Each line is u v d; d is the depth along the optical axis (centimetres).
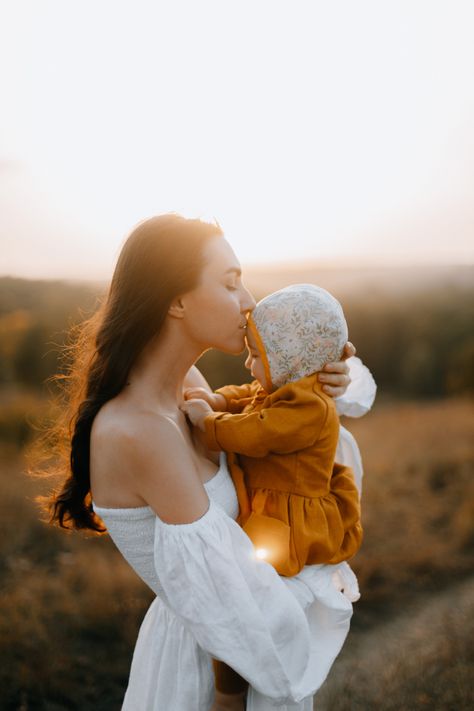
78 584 414
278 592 127
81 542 483
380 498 600
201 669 141
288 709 149
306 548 142
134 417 130
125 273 138
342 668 332
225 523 128
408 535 509
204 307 137
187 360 146
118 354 136
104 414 134
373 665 331
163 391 143
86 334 155
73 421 157
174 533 124
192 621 121
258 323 149
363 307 2956
